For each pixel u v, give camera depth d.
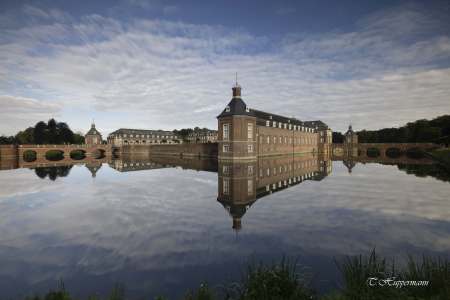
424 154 72.56
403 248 10.16
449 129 88.94
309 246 10.42
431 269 6.53
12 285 8.18
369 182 26.19
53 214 15.94
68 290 7.82
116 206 17.73
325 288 7.23
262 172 35.00
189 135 147.12
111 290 7.71
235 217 14.51
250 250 10.11
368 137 129.75
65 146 86.50
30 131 114.19
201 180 28.77
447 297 5.33
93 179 31.20
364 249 10.10
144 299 7.18
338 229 12.37
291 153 82.38
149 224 13.67
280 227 12.73
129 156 96.50
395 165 44.62
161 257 9.74
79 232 12.71
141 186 25.62
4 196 21.47
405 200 18.22
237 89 52.31
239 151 50.84
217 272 8.51
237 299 6.24
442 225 12.87
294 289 6.00
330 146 103.75
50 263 9.57
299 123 92.38
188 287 7.68
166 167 46.28
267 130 66.94
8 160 66.62
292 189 22.42
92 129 119.12
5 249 10.87
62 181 29.70
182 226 13.20
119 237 11.91
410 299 5.50
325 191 21.50
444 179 27.61
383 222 13.38
